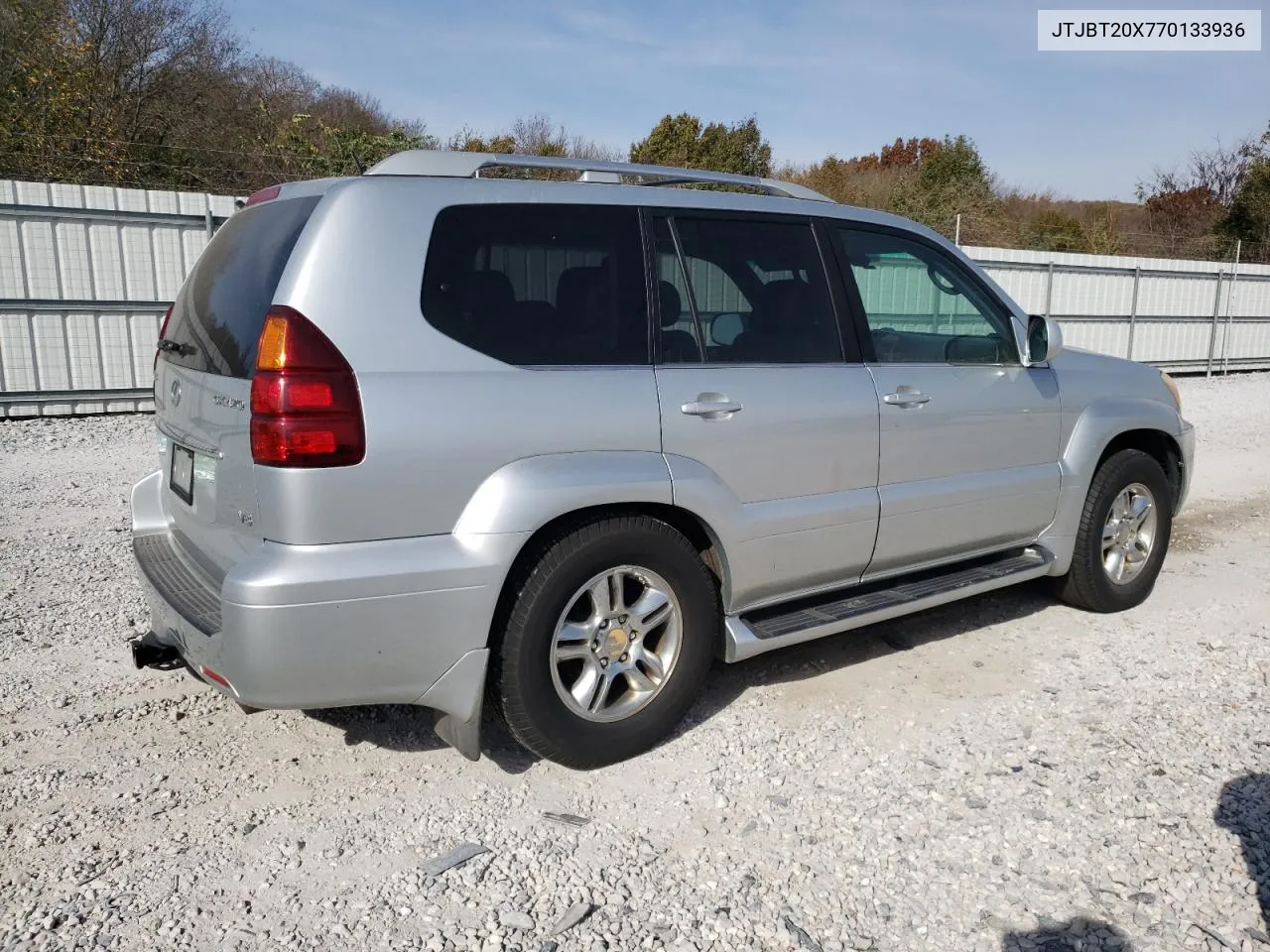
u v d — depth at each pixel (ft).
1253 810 10.28
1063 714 12.59
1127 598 16.40
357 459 9.20
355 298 9.42
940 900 8.91
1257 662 14.30
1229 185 108.58
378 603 9.34
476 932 8.44
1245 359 65.05
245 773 11.04
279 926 8.51
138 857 9.46
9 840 9.68
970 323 14.34
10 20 61.87
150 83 69.10
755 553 11.82
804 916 8.69
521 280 10.44
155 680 13.35
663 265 11.41
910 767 11.24
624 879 9.20
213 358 10.26
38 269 34.63
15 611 15.85
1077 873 9.28
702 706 12.75
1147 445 17.13
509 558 9.85
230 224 11.79
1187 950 8.26
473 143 84.43
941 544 13.83
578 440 10.36
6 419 34.81
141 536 12.25
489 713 12.54
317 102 94.99
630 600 11.39
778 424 11.84
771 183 13.01
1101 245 93.81
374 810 10.32
